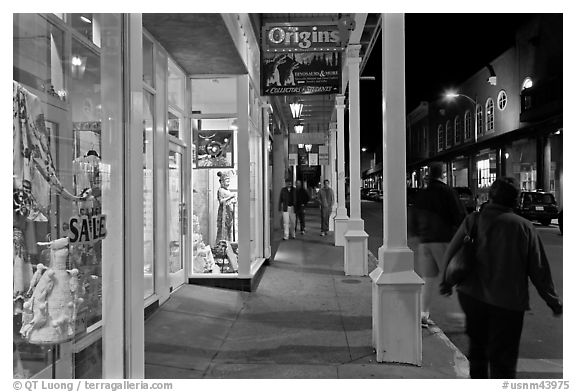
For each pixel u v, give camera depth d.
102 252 3.17
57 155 3.47
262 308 6.41
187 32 5.82
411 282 4.46
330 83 7.94
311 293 7.33
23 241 2.93
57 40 3.59
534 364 4.66
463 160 41.41
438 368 4.43
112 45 3.15
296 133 20.12
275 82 7.99
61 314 2.89
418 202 5.82
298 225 19.25
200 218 8.01
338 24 7.72
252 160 8.59
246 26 7.24
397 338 4.48
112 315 3.15
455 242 3.53
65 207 3.20
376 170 85.00
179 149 7.18
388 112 4.64
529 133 28.88
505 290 3.25
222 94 7.62
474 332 3.46
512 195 3.35
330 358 4.58
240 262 7.38
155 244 6.00
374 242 16.03
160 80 6.27
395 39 4.63
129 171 3.15
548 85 27.36
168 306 6.11
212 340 5.08
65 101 3.62
